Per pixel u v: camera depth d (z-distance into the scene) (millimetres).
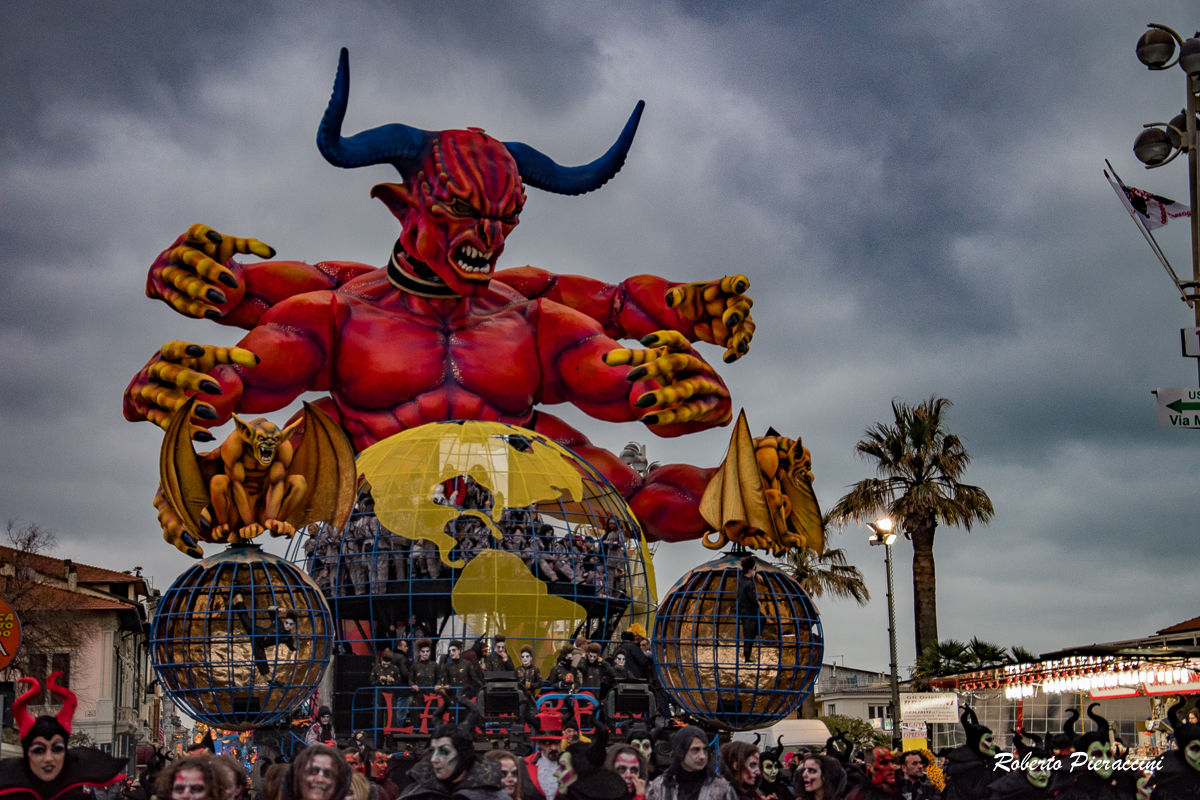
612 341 25344
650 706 18906
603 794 10039
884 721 48188
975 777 13852
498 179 23281
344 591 21672
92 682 50469
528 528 22250
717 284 24297
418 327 24344
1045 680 26391
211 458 16531
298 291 25047
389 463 22016
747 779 11297
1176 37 17938
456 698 18188
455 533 21344
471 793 9156
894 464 38250
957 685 31047
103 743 49938
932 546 38344
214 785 8797
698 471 25438
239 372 22578
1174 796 12375
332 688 21391
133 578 57344
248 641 15906
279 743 16359
